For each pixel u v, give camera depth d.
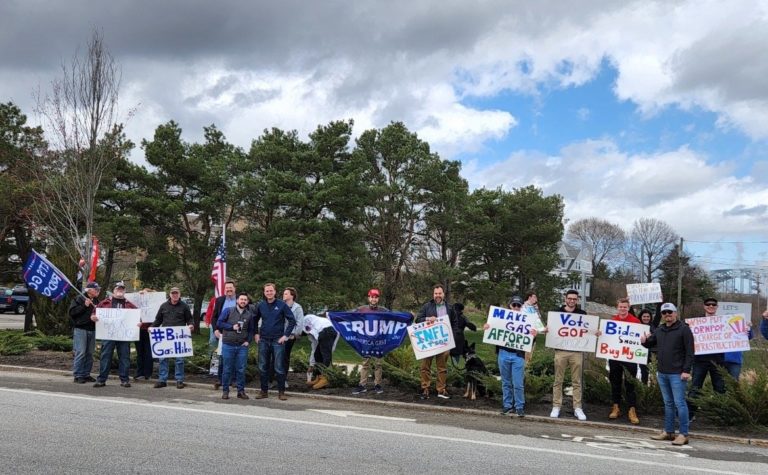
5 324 32.91
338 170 30.31
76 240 17.80
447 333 10.52
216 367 12.41
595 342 9.62
